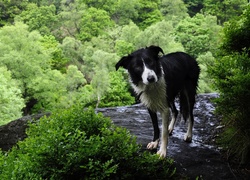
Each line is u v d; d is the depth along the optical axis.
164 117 4.38
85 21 41.78
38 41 32.81
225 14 44.94
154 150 4.60
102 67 28.02
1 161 3.79
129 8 47.69
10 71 26.25
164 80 4.28
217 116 5.78
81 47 34.31
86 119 4.23
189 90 4.90
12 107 21.81
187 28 35.12
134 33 34.09
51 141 3.50
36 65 27.94
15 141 5.54
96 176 3.42
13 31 28.56
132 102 25.38
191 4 52.59
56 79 27.72
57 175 3.44
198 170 4.24
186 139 4.95
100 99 25.22
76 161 3.46
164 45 31.36
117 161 3.69
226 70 4.09
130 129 5.52
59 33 42.38
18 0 47.97
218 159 4.49
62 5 46.00
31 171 3.46
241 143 4.45
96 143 3.63
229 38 4.61
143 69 4.14
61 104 26.05
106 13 43.41
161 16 48.62
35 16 43.44
